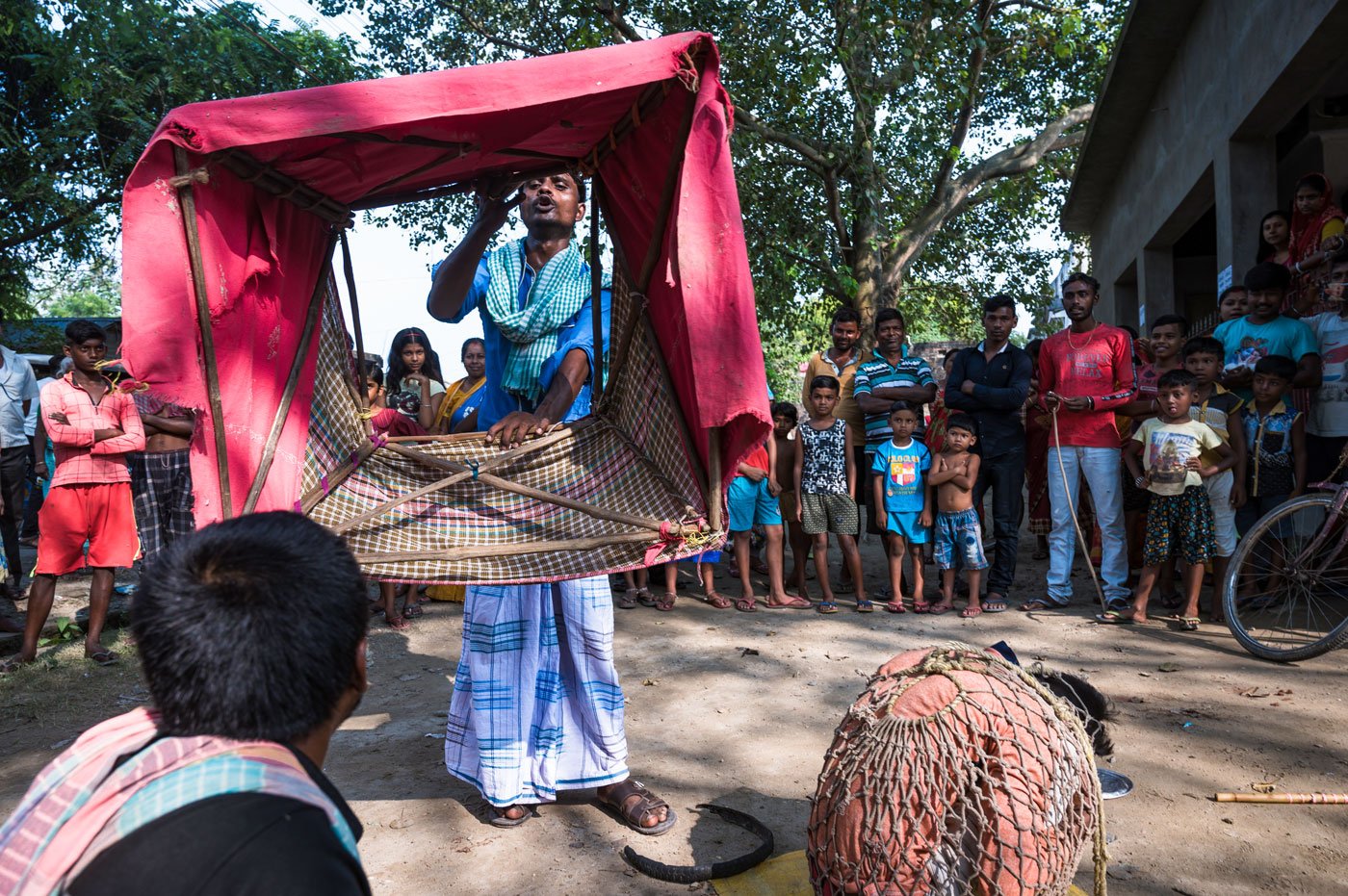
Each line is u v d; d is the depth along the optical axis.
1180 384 5.96
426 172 3.27
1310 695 4.59
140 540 6.61
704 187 2.83
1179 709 4.46
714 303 2.85
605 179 3.56
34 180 13.13
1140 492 7.23
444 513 3.42
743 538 6.96
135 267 2.49
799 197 17.02
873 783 2.33
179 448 6.65
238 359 2.85
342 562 1.34
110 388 5.94
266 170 2.80
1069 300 6.67
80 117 13.07
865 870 2.32
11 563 7.55
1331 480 5.96
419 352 7.65
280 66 14.61
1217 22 8.69
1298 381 6.14
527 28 16.03
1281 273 6.34
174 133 2.45
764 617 6.64
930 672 2.53
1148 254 12.11
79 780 1.23
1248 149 8.38
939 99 15.39
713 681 5.16
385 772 4.10
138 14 13.26
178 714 1.24
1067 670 5.13
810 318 19.92
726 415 2.89
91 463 5.81
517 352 3.74
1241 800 3.52
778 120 15.76
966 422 6.53
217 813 1.12
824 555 6.83
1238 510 6.26
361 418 3.54
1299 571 5.52
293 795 1.17
